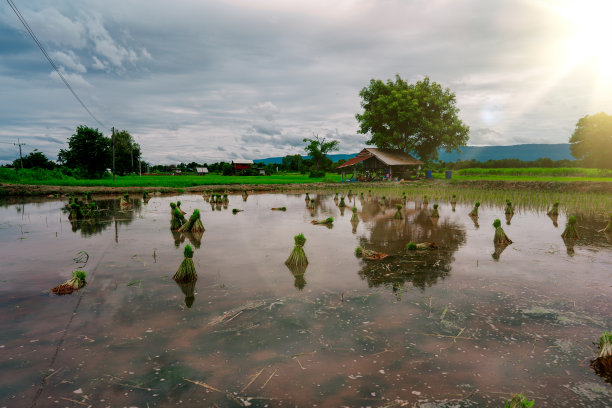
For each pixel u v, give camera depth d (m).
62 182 36.97
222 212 19.08
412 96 50.06
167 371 3.87
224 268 7.97
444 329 4.90
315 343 4.50
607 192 26.45
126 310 5.54
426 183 40.47
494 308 5.65
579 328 4.93
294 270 7.82
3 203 23.91
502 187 32.97
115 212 18.97
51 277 7.25
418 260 8.72
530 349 4.36
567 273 7.56
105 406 3.27
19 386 3.57
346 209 20.39
